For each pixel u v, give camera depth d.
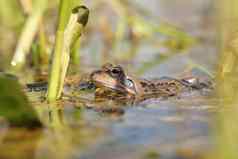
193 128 5.00
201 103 6.79
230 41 8.92
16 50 10.55
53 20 12.99
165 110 6.21
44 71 10.03
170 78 9.20
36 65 11.05
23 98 5.06
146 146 4.29
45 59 11.26
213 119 5.50
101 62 11.77
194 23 17.12
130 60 12.23
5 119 5.29
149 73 10.39
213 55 12.33
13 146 4.33
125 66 11.30
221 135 4.66
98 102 6.91
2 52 12.28
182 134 4.73
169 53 13.30
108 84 8.10
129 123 5.30
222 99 7.06
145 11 14.74
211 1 18.05
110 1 14.33
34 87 8.08
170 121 5.40
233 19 11.40
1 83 5.01
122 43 14.76
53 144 4.38
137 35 14.92
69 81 8.66
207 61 11.55
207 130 4.89
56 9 12.99
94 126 5.14
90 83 8.38
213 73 9.81
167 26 14.70
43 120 5.51
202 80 8.95
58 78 6.73
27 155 4.07
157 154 4.03
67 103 6.70
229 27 10.81
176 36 14.55
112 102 6.97
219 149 4.16
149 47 14.33
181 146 4.30
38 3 10.34
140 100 7.24
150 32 14.89
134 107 6.51
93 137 4.62
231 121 5.34
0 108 5.04
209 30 15.98
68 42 6.61
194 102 6.92
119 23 14.59
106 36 15.36
